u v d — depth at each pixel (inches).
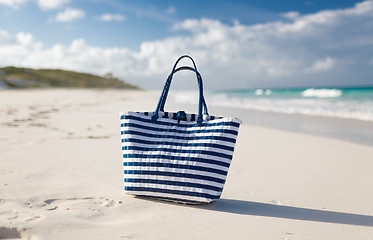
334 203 109.2
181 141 104.3
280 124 374.6
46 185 115.3
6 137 209.2
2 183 115.0
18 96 826.2
